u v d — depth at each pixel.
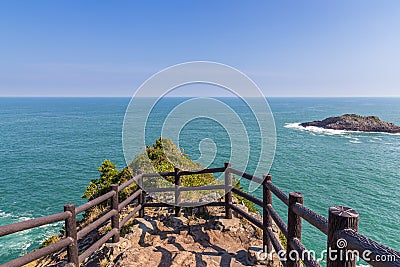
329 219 2.11
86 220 7.35
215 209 5.96
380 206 16.61
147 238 5.15
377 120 59.22
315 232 12.11
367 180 22.28
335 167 26.66
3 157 34.03
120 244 4.72
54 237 6.81
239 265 4.24
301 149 36.50
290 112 107.81
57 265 5.06
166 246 4.86
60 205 18.19
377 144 41.19
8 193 20.48
